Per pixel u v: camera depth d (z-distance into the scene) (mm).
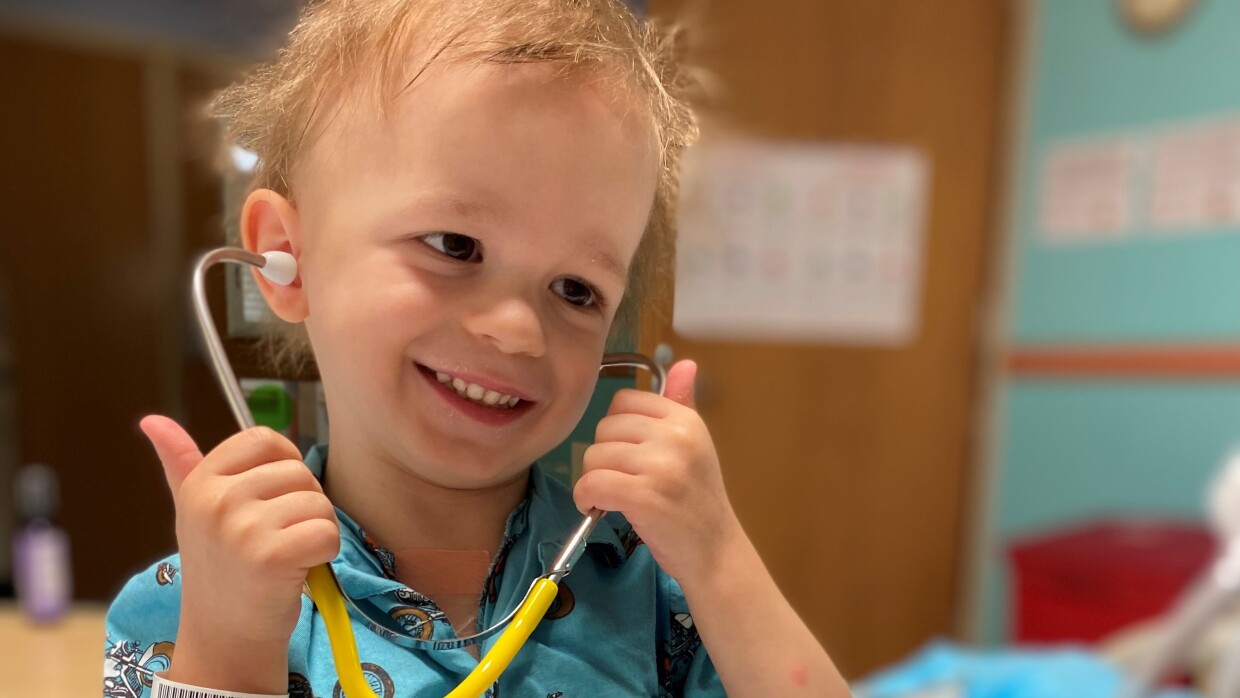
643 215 472
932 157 1920
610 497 467
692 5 1252
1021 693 1099
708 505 480
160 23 1781
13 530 1726
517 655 490
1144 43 1676
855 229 1888
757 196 1815
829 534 1953
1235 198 1543
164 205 1773
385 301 436
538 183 426
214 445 525
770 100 1803
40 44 1804
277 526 414
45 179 1816
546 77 433
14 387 1800
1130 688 438
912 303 1946
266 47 811
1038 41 1884
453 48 438
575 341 467
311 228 472
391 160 436
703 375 1818
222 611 417
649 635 532
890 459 1979
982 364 1997
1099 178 1767
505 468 476
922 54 1888
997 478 1977
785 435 1904
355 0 480
